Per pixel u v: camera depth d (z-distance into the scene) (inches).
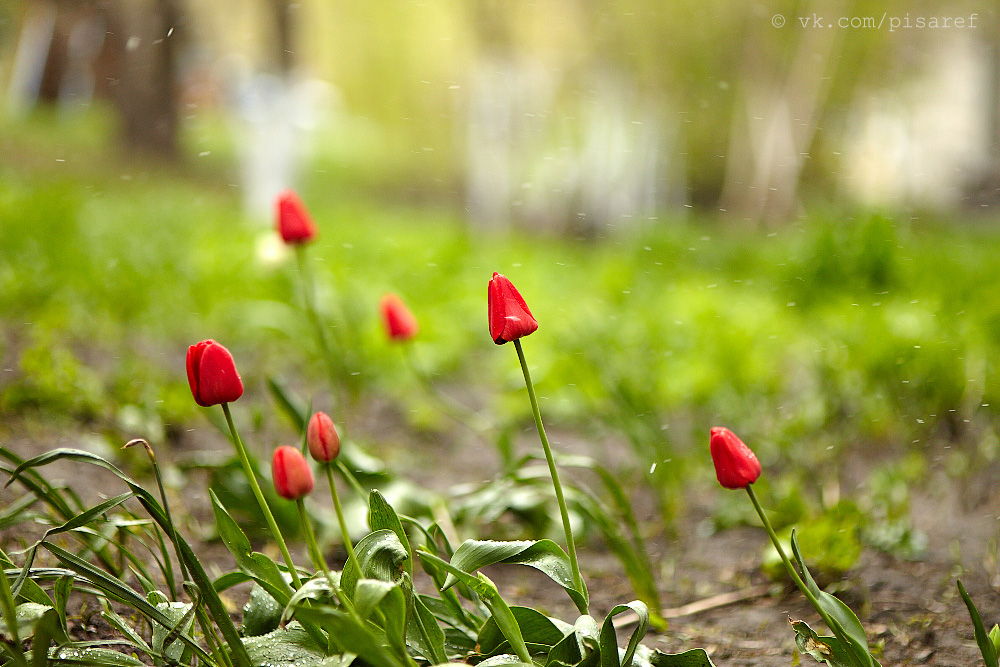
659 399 161.0
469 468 141.3
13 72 857.5
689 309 225.1
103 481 104.6
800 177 612.7
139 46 676.1
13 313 181.0
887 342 144.9
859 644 56.1
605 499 121.4
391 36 816.3
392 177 805.9
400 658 51.3
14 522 68.7
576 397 167.0
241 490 96.3
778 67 603.2
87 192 390.9
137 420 122.0
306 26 784.9
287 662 56.6
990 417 134.8
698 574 99.2
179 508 102.2
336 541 98.3
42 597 57.6
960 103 689.0
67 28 794.2
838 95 639.1
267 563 56.4
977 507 116.6
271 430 139.3
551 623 59.8
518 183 644.1
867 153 673.0
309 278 164.4
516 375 169.8
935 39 650.8
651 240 364.2
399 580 54.1
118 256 233.6
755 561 101.7
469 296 254.4
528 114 647.8
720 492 124.1
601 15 626.2
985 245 329.1
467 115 704.4
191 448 125.7
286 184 509.4
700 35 615.5
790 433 136.2
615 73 638.5
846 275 223.0
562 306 240.5
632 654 54.3
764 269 298.0
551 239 584.4
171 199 429.1
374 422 160.2
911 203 537.3
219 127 746.2
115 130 677.9
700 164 674.8
